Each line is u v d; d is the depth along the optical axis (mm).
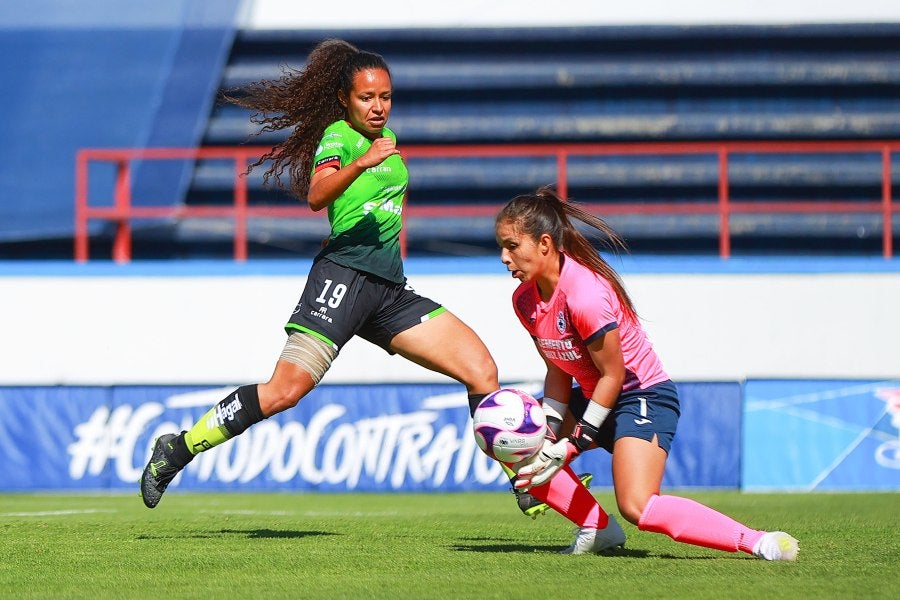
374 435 41219
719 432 41281
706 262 46281
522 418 16562
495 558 17469
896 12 63969
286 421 41312
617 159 63438
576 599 13586
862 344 46062
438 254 62469
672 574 15578
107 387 41781
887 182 48844
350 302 19297
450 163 63625
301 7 65375
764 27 64375
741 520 25312
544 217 16734
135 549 18828
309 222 61719
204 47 65250
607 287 16781
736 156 62781
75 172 62906
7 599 14031
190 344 46312
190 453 19438
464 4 65000
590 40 64875
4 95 64688
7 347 46281
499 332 46094
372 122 19188
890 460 41156
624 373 16891
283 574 15945
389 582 15086
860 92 63969
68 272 46469
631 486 16766
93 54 65625
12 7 66312
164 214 49562
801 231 61375
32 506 32719
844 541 19953
